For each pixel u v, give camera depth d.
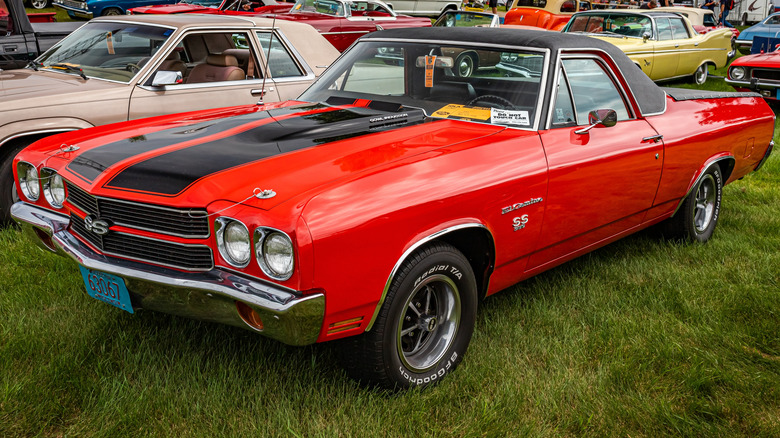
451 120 3.48
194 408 2.65
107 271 2.66
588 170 3.48
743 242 4.89
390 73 3.86
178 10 12.82
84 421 2.58
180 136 3.11
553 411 2.76
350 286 2.46
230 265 2.46
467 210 2.85
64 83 5.03
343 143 2.98
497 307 3.72
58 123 4.64
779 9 24.62
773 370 3.16
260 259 2.37
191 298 2.52
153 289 2.59
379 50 3.98
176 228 2.54
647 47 12.03
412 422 2.63
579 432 2.67
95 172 2.81
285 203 2.38
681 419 2.72
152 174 2.67
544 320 3.55
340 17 12.66
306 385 2.87
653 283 4.12
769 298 3.86
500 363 3.10
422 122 3.45
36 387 2.72
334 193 2.46
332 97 3.93
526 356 3.20
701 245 4.80
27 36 7.07
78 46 5.71
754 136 5.12
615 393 2.93
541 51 3.52
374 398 2.75
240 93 5.57
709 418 2.80
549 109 3.40
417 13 20.78
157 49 5.27
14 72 5.43
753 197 6.11
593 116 3.54
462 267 2.93
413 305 2.87
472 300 3.05
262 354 3.03
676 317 3.70
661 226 4.82
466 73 3.64
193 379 2.80
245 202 2.42
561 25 14.77
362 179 2.59
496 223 3.02
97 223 2.71
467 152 3.00
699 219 4.90
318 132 3.10
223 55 5.61
